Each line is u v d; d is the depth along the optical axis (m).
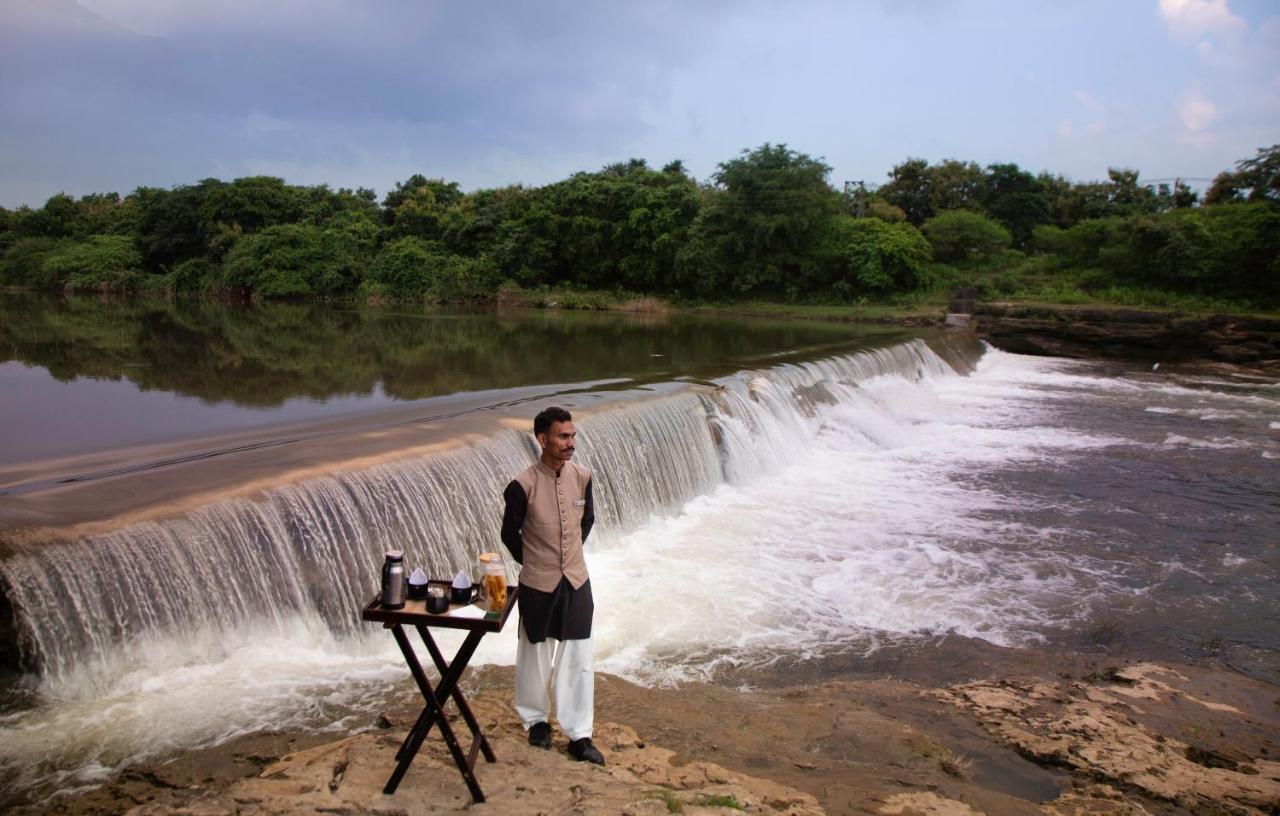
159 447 9.77
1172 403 23.27
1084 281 44.69
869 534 11.41
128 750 5.14
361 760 4.46
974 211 63.03
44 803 4.54
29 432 10.98
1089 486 14.19
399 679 6.39
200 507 6.62
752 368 17.72
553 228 52.38
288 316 34.56
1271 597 9.58
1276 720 6.54
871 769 5.26
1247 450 17.08
